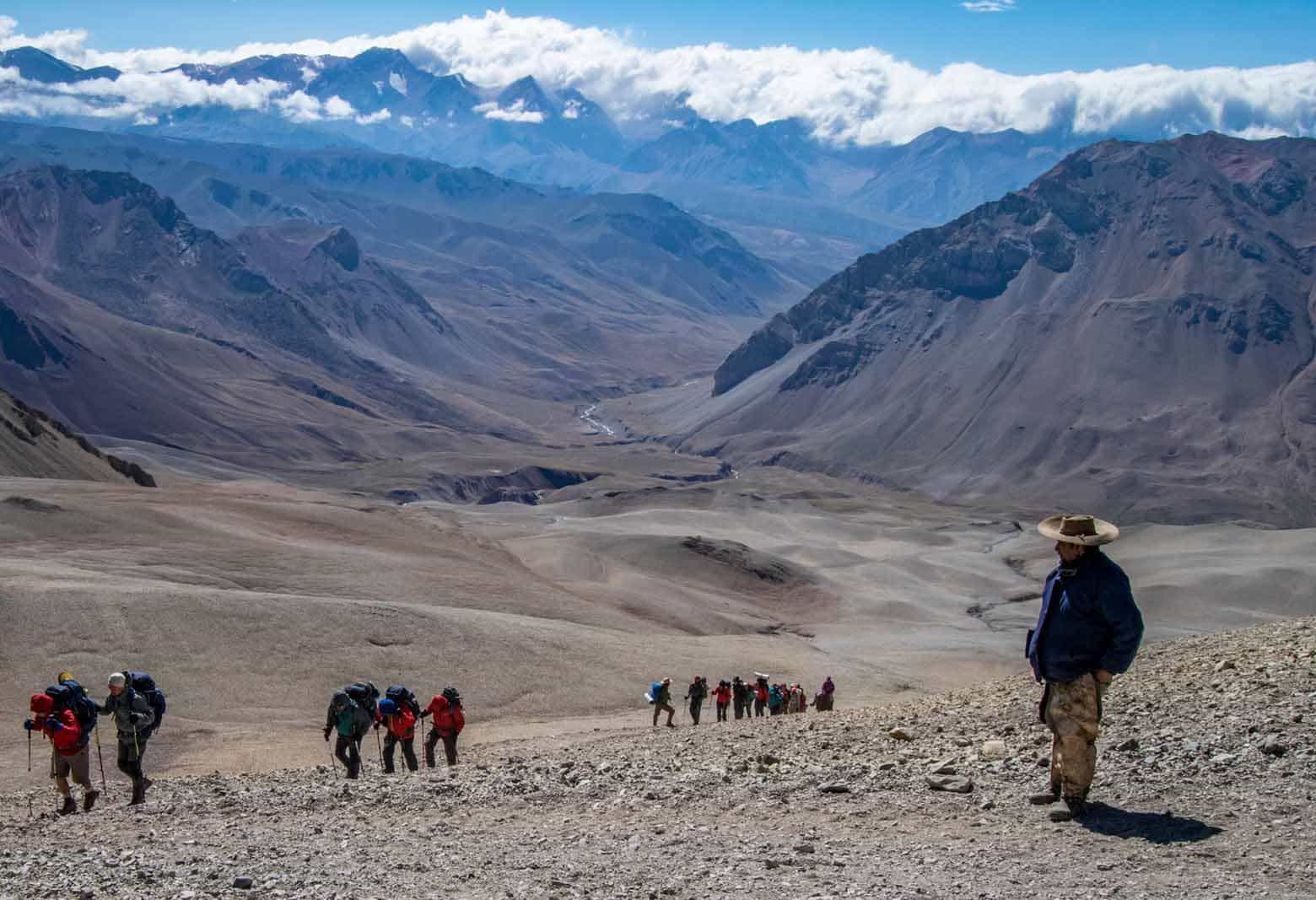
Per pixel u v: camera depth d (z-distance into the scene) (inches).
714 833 535.2
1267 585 6555.1
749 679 3267.7
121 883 510.6
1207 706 657.6
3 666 2561.5
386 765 1070.4
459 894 455.2
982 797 553.6
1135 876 428.8
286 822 658.8
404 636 3068.4
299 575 3934.5
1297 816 474.3
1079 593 510.9
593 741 1214.9
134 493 4785.9
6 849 655.1
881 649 4921.3
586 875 472.7
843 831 523.8
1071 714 511.2
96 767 1813.5
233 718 2476.6
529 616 3961.6
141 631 2785.4
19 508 4042.8
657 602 5251.0
